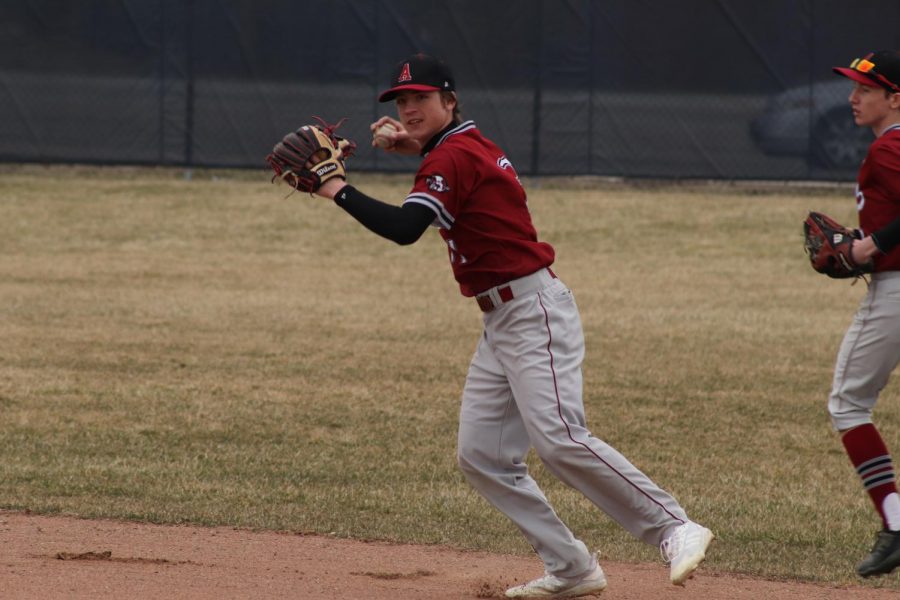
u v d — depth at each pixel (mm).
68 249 58375
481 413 17031
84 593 16797
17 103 67125
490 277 16531
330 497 23562
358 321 43750
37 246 58719
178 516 22016
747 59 63125
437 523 22078
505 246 16469
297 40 65438
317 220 64750
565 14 64062
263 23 65625
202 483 24328
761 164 63719
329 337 40750
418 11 64438
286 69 65688
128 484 24109
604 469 16328
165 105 66750
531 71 64500
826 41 62219
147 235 61500
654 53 63750
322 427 29234
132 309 45250
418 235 16125
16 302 46125
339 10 64875
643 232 61875
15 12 66562
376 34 64750
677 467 26250
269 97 65938
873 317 18250
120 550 19688
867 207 18281
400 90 16672
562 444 16281
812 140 63000
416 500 23500
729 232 61719
